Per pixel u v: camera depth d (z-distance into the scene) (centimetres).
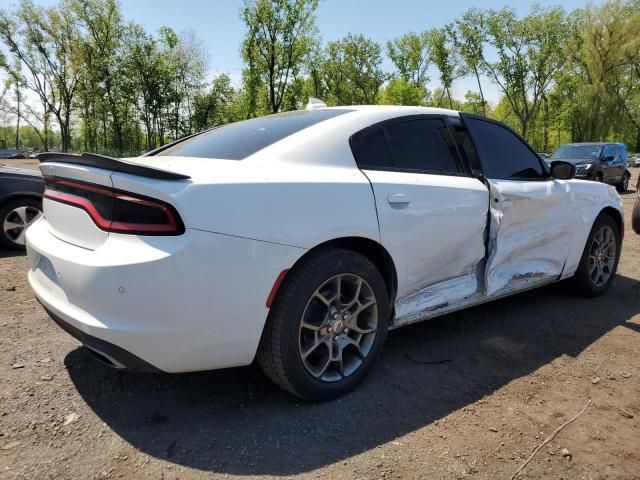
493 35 4172
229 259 201
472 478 191
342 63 4872
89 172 206
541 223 352
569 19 4175
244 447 206
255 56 3459
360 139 265
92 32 4191
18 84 4538
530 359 298
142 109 4275
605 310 390
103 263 193
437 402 246
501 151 344
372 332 256
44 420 221
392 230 254
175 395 246
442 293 297
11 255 535
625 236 731
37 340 305
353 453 204
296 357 224
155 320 193
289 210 217
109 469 191
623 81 4609
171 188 194
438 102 5050
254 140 265
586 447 212
